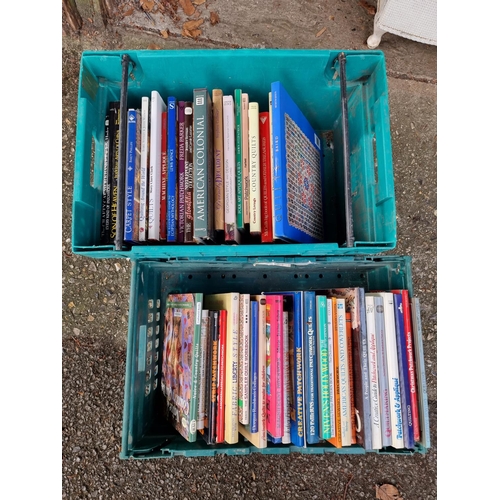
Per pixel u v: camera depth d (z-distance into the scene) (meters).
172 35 1.41
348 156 0.74
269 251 0.77
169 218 0.76
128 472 1.24
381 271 1.02
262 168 0.81
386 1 1.24
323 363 0.80
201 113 0.74
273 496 1.24
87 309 1.31
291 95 0.96
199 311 0.82
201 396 0.82
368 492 1.25
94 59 0.80
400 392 0.80
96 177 0.84
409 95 1.43
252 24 1.42
